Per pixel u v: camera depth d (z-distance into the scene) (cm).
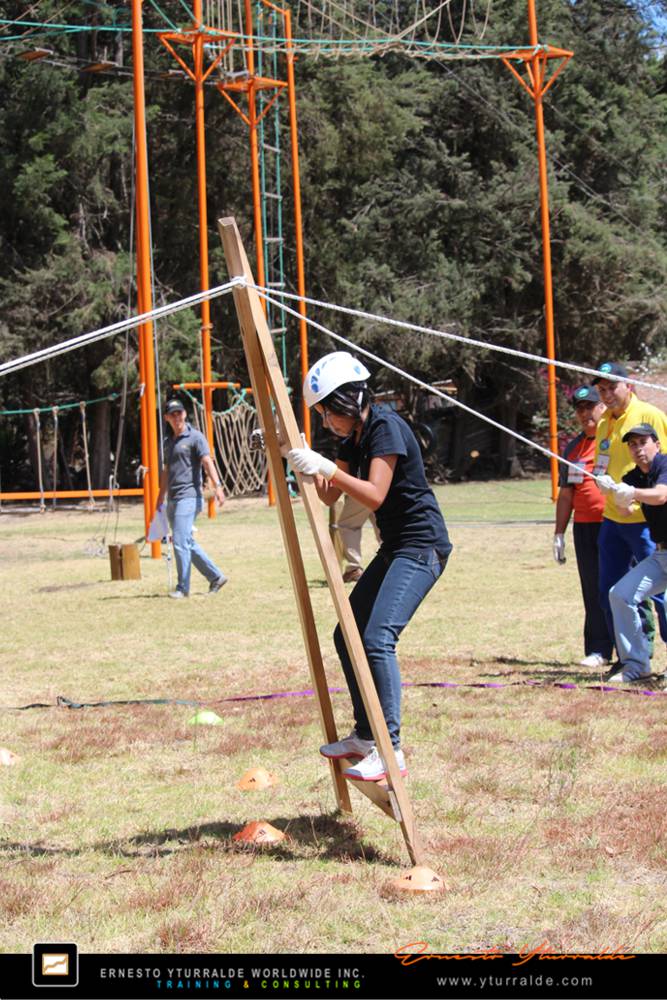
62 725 683
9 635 1062
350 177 3688
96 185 3309
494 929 370
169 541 1373
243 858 444
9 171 3222
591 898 394
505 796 516
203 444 1284
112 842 469
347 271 3516
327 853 451
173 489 1296
